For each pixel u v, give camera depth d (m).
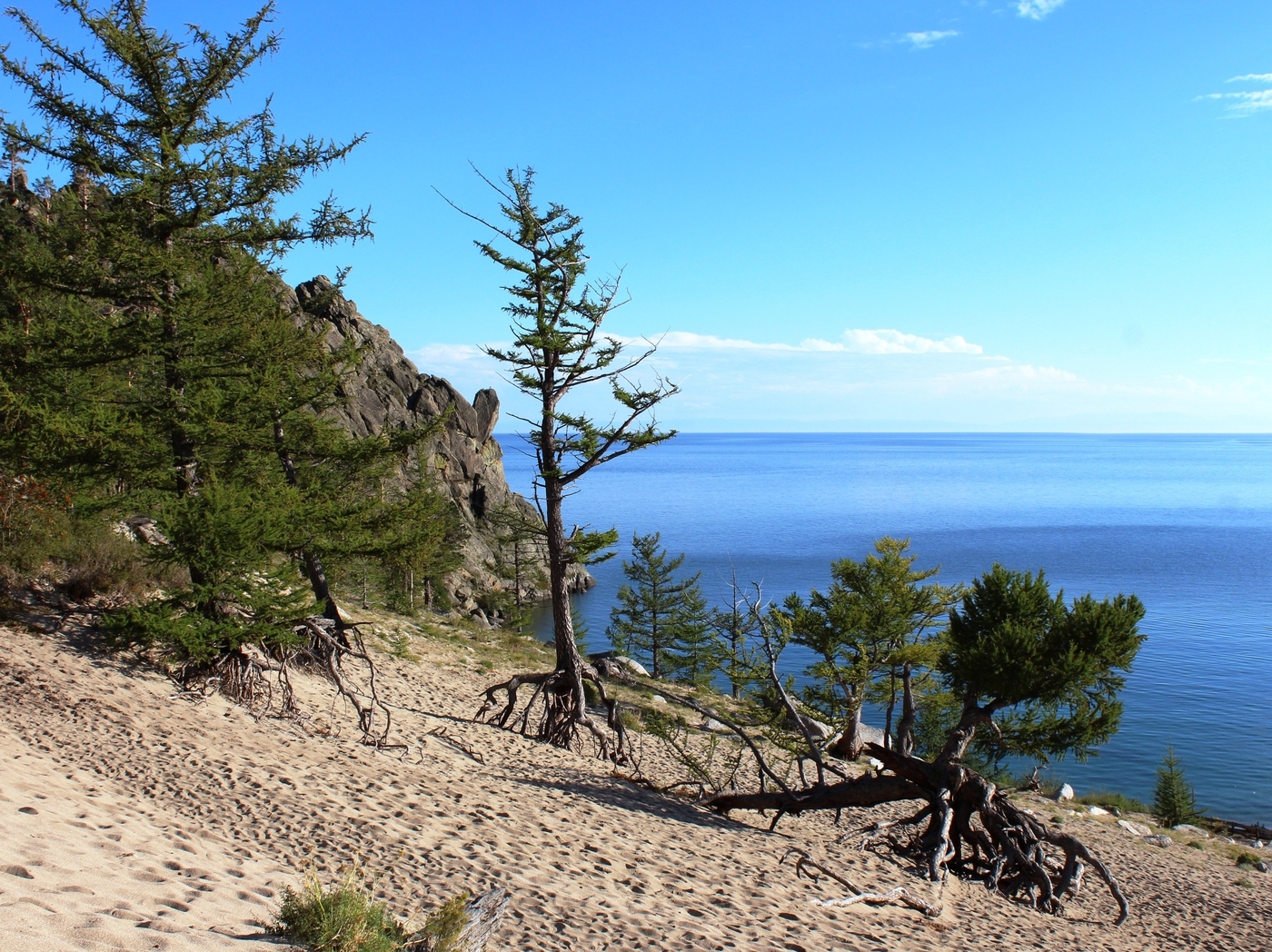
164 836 8.71
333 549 19.16
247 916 6.48
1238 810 45.09
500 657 34.81
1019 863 16.20
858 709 29.02
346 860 9.21
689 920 9.30
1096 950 13.26
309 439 20.89
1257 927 18.03
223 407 17.89
